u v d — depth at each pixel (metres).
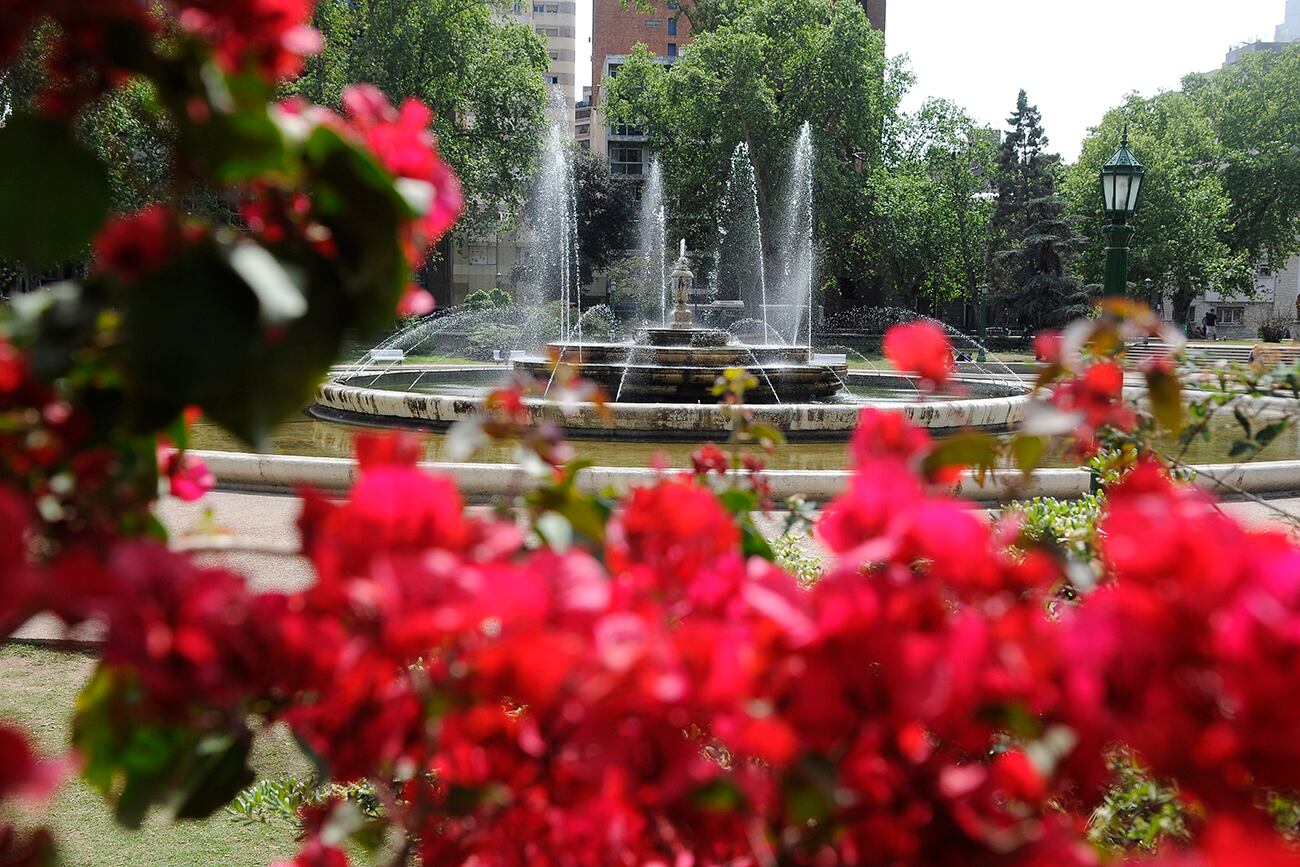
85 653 4.45
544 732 0.94
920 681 0.82
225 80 0.86
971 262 45.78
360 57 35.12
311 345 0.91
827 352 36.53
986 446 1.22
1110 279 10.21
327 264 0.94
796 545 4.27
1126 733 0.81
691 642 0.85
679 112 40.50
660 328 16.92
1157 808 2.01
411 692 0.91
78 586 0.77
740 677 0.82
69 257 0.93
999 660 0.85
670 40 71.00
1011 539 1.20
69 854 2.96
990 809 0.86
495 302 38.50
